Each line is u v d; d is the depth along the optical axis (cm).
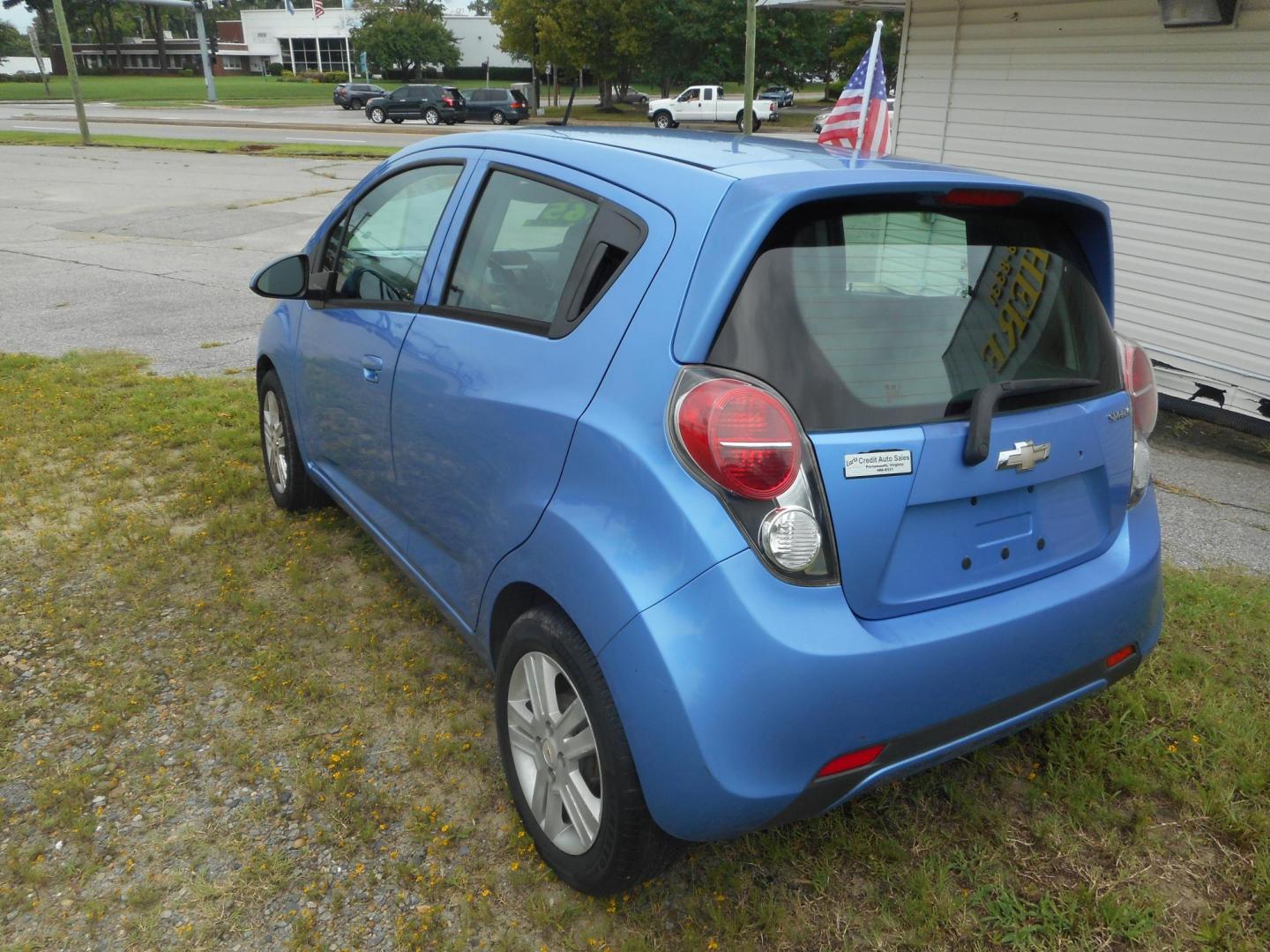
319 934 233
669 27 5112
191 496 473
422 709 316
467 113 4375
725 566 194
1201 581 409
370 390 332
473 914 237
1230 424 696
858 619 204
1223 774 285
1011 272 236
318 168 2430
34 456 531
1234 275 680
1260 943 231
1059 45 780
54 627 360
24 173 2266
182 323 909
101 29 11188
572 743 233
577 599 217
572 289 244
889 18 5475
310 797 276
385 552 350
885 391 208
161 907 239
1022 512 229
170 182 2138
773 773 198
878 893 246
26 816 268
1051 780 281
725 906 241
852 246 214
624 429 213
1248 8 643
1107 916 237
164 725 307
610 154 254
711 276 206
